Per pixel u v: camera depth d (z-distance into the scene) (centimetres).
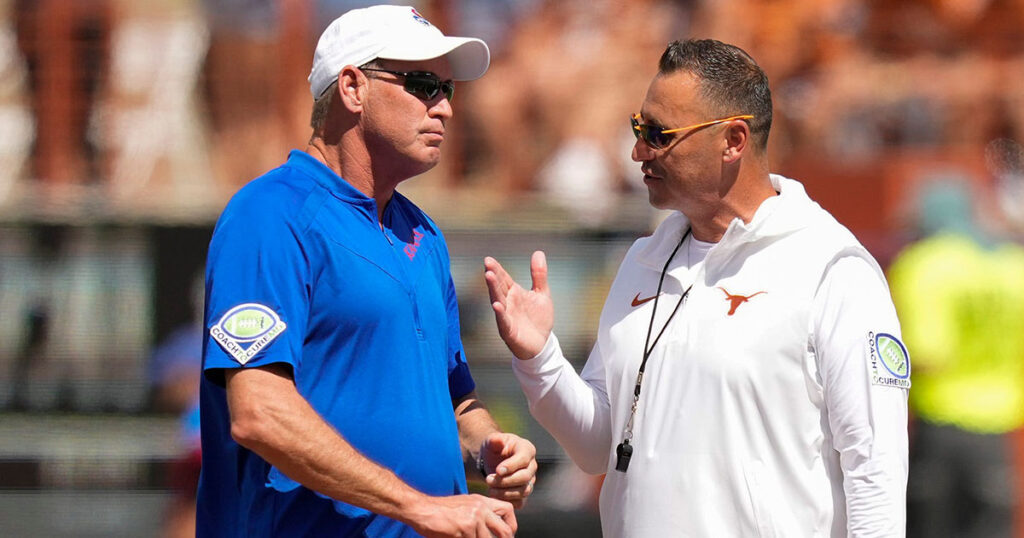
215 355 1069
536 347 1287
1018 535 2511
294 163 1156
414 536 1155
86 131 2467
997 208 2752
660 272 1272
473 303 2411
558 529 2375
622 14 2878
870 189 2719
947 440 2531
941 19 2961
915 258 2572
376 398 1120
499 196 2534
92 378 2366
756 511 1163
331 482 1056
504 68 2756
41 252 2388
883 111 2938
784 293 1174
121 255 2405
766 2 2894
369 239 1140
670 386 1212
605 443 1334
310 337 1112
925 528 2542
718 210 1236
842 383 1150
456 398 1323
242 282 1080
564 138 2767
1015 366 2545
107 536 2320
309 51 2509
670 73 1227
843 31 2931
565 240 2444
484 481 1274
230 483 1155
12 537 2327
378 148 1161
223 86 2495
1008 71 2962
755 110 1222
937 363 2525
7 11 2459
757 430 1169
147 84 2489
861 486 1134
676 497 1191
